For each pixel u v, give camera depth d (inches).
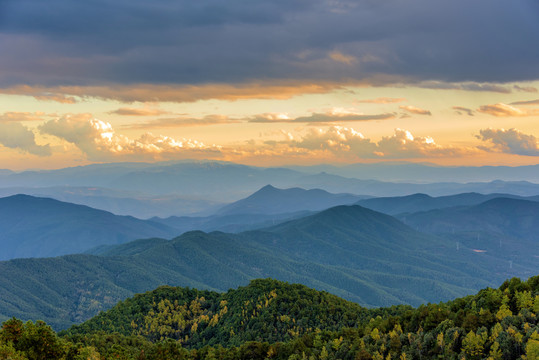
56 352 5162.4
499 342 4655.5
